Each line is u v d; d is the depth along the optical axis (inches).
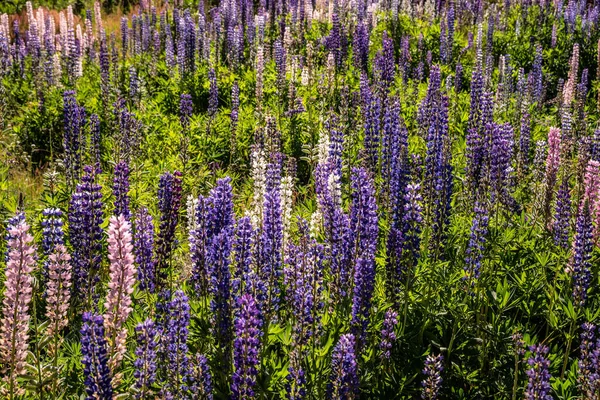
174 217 117.4
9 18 442.0
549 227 134.3
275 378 103.6
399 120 142.8
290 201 125.8
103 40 322.0
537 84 258.7
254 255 110.0
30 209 147.1
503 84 242.2
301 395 98.7
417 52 324.8
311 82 250.1
